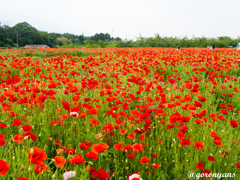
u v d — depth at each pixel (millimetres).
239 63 8711
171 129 3000
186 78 7258
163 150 2654
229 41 60406
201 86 6102
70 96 4344
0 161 1292
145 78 7008
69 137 2713
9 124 2783
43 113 3289
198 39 50625
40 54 18578
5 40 113812
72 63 9961
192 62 9320
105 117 3650
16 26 127938
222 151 2527
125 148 2191
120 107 3936
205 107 4395
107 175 1607
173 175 2354
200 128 3117
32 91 3904
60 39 158625
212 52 14414
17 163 1952
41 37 136625
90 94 4938
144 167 2275
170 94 4801
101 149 1724
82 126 3061
